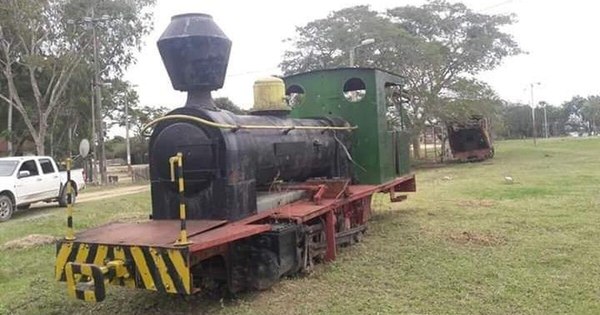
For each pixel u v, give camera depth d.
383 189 9.24
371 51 30.59
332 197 7.52
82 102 33.09
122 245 4.82
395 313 5.15
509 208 11.46
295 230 6.09
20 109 29.05
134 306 5.74
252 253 5.74
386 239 8.62
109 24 31.47
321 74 9.55
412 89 31.09
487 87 32.75
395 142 10.40
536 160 29.75
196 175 5.61
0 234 11.11
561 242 7.90
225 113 5.99
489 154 32.41
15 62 29.73
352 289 5.97
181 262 4.58
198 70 5.75
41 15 28.11
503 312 5.07
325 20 32.25
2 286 6.89
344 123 9.10
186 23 5.76
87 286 4.73
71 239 5.12
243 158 5.84
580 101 104.62
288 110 7.36
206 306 5.59
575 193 13.54
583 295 5.48
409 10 33.72
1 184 13.93
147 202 16.98
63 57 30.02
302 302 5.59
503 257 7.14
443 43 33.19
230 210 5.60
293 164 7.11
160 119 5.72
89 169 35.75
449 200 13.36
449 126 32.38
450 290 5.80
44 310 5.78
